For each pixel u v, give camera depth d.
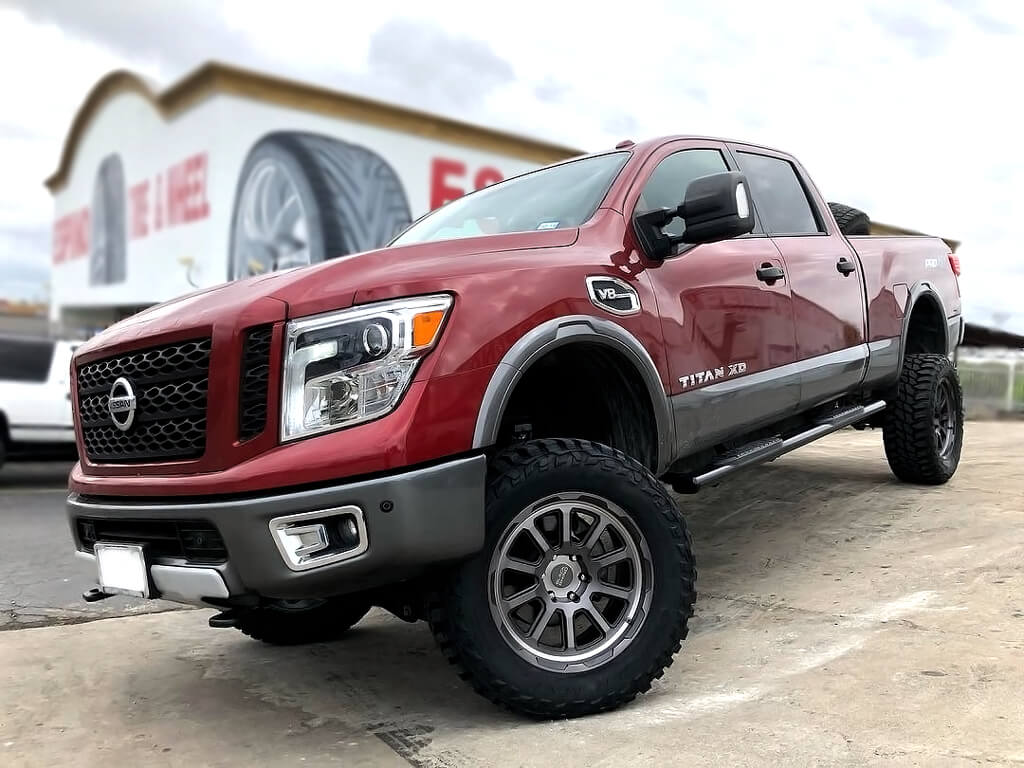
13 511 7.73
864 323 4.59
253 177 10.70
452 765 2.38
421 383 2.40
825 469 6.24
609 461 2.68
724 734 2.44
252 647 3.66
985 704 2.54
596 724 2.57
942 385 5.46
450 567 2.48
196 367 2.50
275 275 2.70
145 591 2.56
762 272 3.77
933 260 5.64
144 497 2.54
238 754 2.55
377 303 2.44
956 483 5.61
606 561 2.69
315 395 2.39
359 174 11.43
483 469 2.46
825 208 4.72
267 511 2.30
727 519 5.18
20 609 4.38
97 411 2.85
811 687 2.75
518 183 3.96
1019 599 3.43
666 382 3.11
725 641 3.27
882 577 3.86
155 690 3.14
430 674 3.24
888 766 2.20
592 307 2.84
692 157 3.87
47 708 2.97
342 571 2.33
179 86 11.23
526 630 2.69
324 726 2.74
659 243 3.21
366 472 2.32
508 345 2.56
